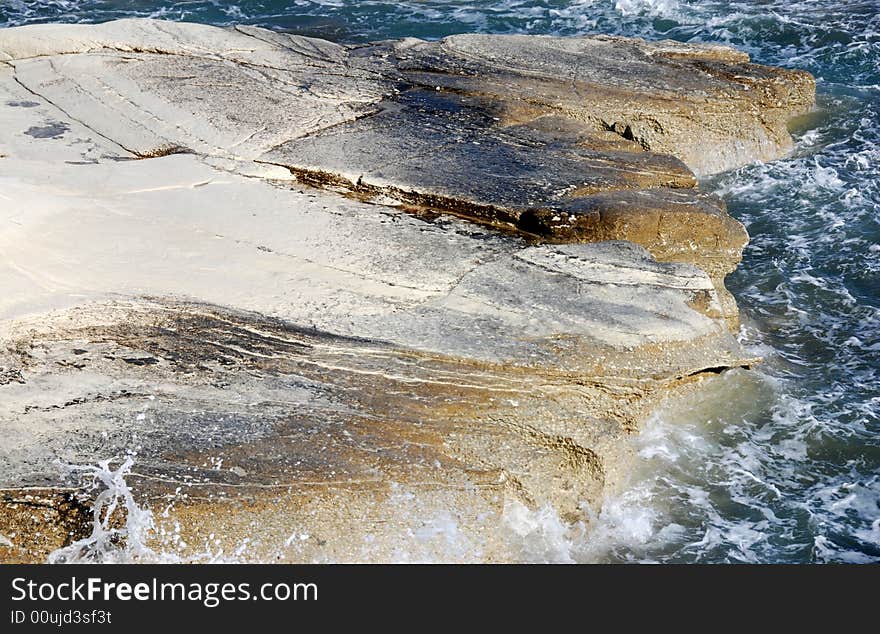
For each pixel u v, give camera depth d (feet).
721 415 29.50
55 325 27.71
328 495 22.65
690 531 25.71
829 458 28.17
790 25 63.77
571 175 36.94
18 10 71.41
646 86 46.55
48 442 23.48
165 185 36.22
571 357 26.58
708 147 45.44
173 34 50.90
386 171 36.73
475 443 24.49
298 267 30.86
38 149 39.14
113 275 30.12
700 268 31.27
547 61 49.65
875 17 64.69
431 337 27.27
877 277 36.94
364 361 26.45
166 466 22.91
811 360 32.42
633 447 27.32
